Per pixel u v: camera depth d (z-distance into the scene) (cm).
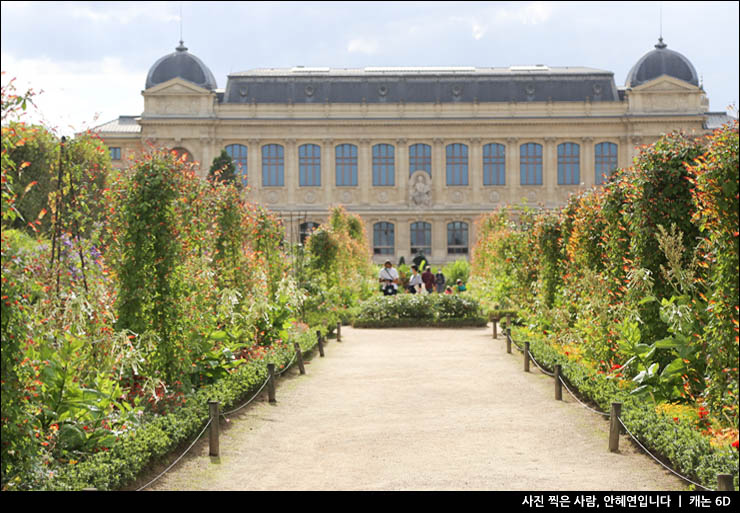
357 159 9156
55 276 1184
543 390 1745
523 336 2355
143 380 1339
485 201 9150
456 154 9206
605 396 1405
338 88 9275
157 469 1096
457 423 1415
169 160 1505
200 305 1572
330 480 1056
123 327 1412
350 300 3912
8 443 862
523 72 9394
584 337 1798
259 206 2434
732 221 956
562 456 1175
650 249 1450
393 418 1470
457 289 4572
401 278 5206
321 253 3653
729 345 984
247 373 1614
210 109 8962
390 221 9169
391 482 1041
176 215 1487
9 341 856
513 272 3275
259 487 1022
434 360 2273
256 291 2012
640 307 1456
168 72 9131
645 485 1012
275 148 9119
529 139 9131
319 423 1435
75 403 1028
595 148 9131
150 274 1438
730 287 974
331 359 2320
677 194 1443
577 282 1950
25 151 3048
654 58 9219
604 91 9275
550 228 2283
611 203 1606
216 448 1190
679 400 1293
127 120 9744
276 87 9256
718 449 1005
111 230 1455
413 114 9144
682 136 1471
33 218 3069
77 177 1354
